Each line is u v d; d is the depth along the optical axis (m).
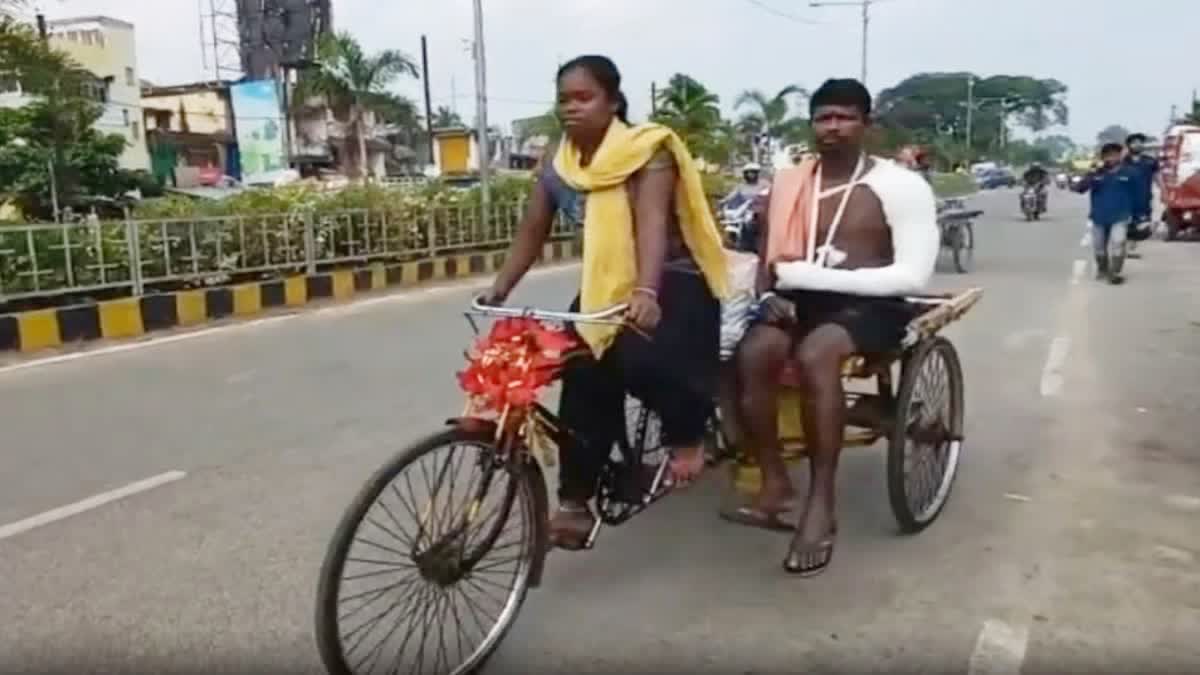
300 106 37.25
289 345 8.30
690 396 3.32
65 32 32.44
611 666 2.96
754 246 5.79
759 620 3.21
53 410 6.09
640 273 3.00
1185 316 8.99
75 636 3.15
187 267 10.15
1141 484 4.41
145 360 7.73
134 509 4.25
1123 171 11.31
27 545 3.88
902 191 3.57
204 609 3.32
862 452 4.91
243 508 4.25
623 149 3.00
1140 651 2.98
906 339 3.62
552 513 3.55
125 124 33.97
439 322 9.46
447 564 2.86
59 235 8.89
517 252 3.33
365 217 12.56
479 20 16.73
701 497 4.30
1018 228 21.55
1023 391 6.14
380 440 5.25
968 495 4.31
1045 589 3.39
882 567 3.59
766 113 43.50
